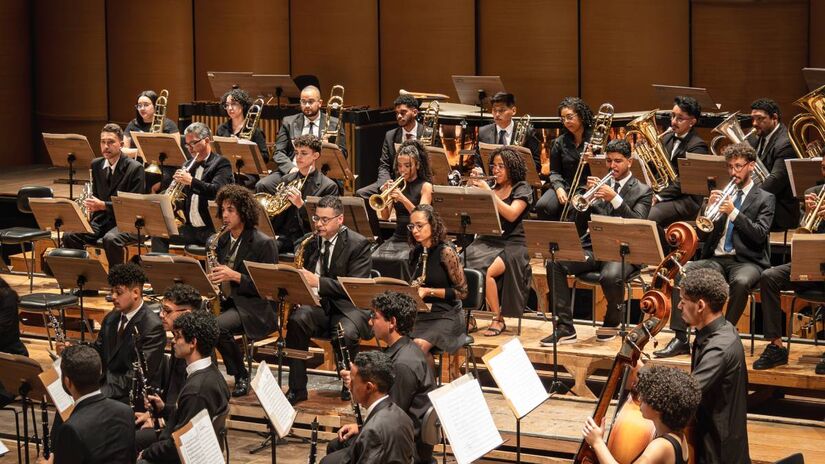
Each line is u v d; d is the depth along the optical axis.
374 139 14.24
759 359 9.30
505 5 16.16
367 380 6.74
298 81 15.95
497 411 9.18
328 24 16.95
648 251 8.91
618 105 15.77
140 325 8.74
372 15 16.86
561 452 8.72
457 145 13.77
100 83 18.17
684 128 11.69
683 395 5.84
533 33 16.06
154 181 13.49
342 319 9.32
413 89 16.78
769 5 15.04
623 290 9.12
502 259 10.31
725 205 9.27
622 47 15.62
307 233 11.73
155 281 9.62
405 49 16.73
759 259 9.46
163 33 17.56
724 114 12.88
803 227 9.25
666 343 9.99
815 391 10.64
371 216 12.57
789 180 10.71
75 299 10.98
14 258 13.73
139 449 8.01
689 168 10.63
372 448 6.61
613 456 6.34
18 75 18.55
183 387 7.47
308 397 9.64
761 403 10.37
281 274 8.68
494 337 10.28
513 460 8.87
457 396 6.64
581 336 10.21
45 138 12.75
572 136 11.95
